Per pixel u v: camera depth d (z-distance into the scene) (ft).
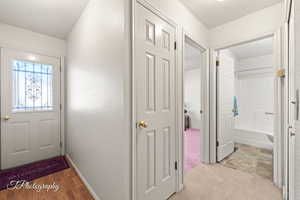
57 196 5.36
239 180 6.26
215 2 5.92
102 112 4.78
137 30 3.97
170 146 5.26
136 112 3.99
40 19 7.10
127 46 3.75
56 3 5.91
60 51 9.27
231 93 9.35
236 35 7.11
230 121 9.26
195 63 16.20
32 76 8.37
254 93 13.62
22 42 7.97
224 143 8.57
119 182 3.94
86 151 6.07
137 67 4.00
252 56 13.03
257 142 10.77
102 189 4.77
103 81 4.71
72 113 8.05
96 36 5.16
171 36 5.30
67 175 6.87
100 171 4.90
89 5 5.74
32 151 8.32
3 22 7.36
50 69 8.98
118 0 3.95
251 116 13.76
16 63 7.85
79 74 6.93
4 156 7.47
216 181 6.19
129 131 3.83
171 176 5.29
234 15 6.79
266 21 6.23
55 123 9.16
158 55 4.74
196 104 17.51
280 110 5.71
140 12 4.07
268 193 5.39
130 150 3.85
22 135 8.01
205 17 6.93
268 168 7.34
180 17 5.80
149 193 4.37
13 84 7.77
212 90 7.87
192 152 9.70
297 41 2.44
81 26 6.62
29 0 5.71
